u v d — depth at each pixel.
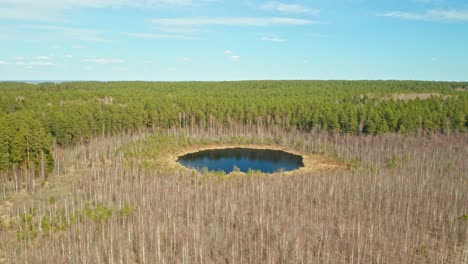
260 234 43.25
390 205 52.81
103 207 49.03
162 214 48.81
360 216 48.69
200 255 38.12
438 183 63.03
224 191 59.06
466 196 56.75
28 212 50.56
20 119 78.69
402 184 61.62
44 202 53.03
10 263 37.16
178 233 43.81
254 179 67.38
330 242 42.16
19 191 60.41
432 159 79.31
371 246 39.53
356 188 59.00
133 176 67.88
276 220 46.94
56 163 74.81
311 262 37.25
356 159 82.75
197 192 56.53
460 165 74.62
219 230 44.34
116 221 46.50
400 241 42.12
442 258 38.09
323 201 55.16
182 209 50.00
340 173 72.75
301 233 43.78
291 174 73.12
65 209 48.75
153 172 70.75
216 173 71.88
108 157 83.81
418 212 50.31
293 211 50.53
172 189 59.78
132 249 40.47
